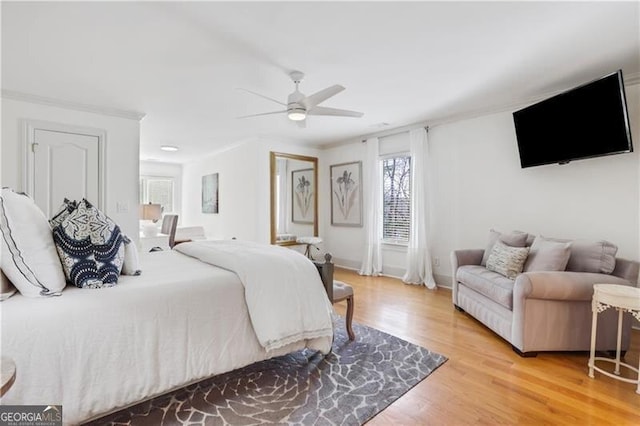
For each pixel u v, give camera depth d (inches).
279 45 93.4
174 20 80.5
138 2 73.2
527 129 134.0
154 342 63.4
